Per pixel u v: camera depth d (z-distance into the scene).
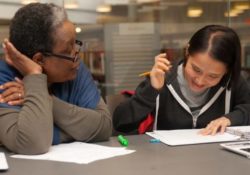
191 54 1.44
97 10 2.50
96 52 2.50
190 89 1.56
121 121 1.52
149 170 0.94
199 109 1.59
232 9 2.68
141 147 1.18
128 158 1.05
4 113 1.19
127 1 2.60
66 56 1.21
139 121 1.52
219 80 1.48
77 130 1.27
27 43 1.20
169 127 1.59
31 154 1.12
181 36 2.67
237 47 1.44
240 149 1.10
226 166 0.97
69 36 1.20
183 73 1.58
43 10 1.20
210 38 1.39
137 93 1.53
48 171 0.95
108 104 1.64
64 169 0.96
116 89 2.56
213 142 1.24
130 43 2.62
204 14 2.69
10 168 0.98
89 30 2.47
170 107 1.58
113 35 2.57
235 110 1.55
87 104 1.34
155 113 1.57
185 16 2.69
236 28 2.64
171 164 0.99
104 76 2.53
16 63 1.23
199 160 1.02
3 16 1.95
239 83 1.63
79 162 1.02
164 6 2.69
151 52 2.66
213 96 1.59
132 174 0.91
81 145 1.23
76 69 1.28
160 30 2.69
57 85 1.34
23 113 1.16
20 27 1.20
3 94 1.21
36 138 1.12
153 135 1.36
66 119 1.25
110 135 1.34
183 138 1.28
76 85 1.36
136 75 2.63
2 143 1.21
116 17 2.58
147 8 2.67
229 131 1.36
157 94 1.49
